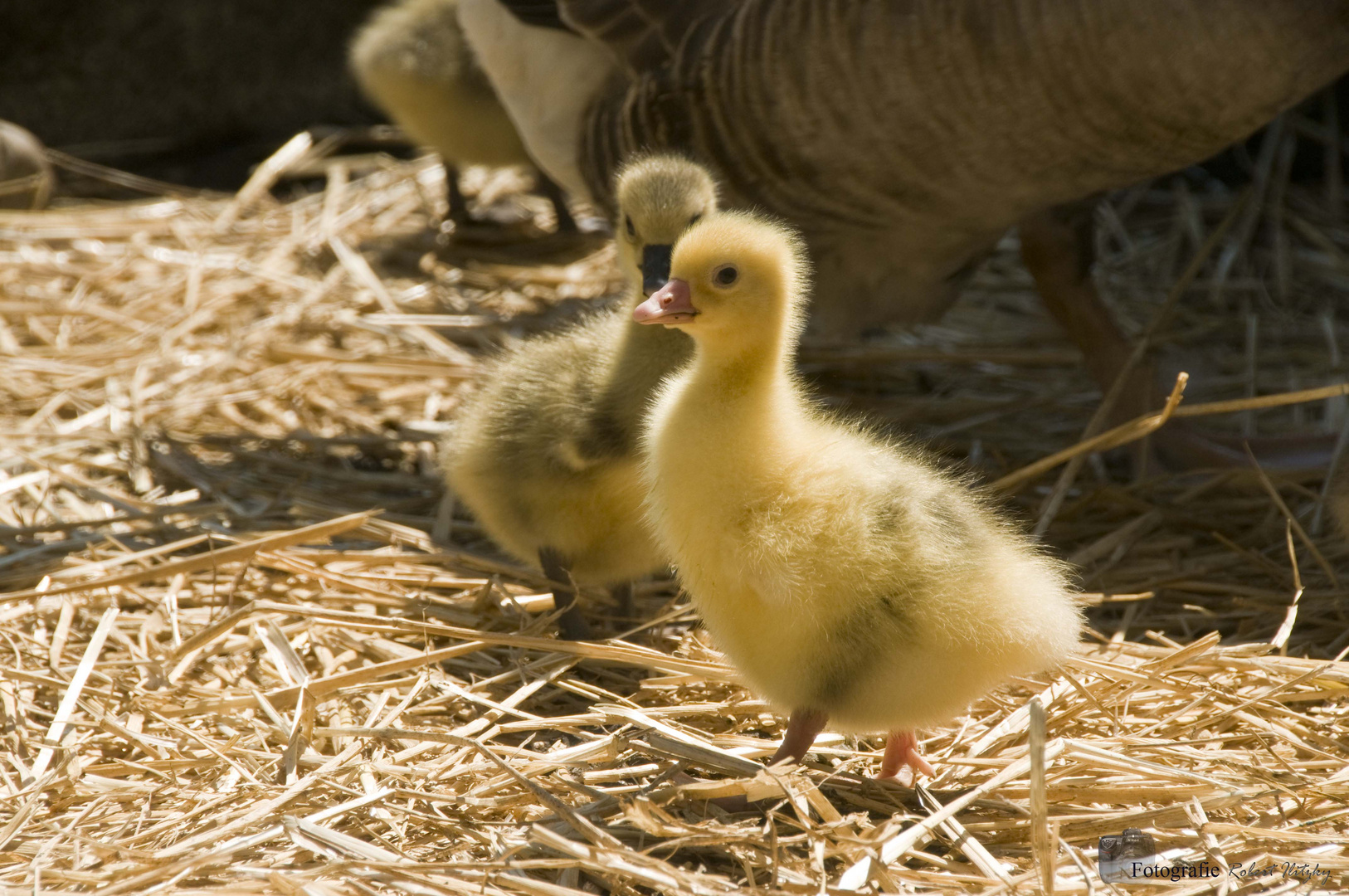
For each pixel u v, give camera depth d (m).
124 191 17.11
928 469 6.46
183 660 7.43
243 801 6.13
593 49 10.06
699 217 7.31
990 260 15.02
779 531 5.76
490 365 8.47
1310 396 8.24
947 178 8.84
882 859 5.60
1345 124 16.39
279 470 10.09
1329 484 8.66
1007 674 5.98
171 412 10.78
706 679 7.18
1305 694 6.99
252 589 8.31
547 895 5.38
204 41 18.44
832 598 5.77
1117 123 8.32
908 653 5.86
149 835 5.86
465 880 5.50
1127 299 13.86
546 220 15.79
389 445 10.54
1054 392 11.88
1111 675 7.05
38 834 5.95
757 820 5.98
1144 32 7.89
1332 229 15.14
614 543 7.62
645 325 7.12
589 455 7.07
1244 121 8.40
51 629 7.87
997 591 5.82
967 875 5.57
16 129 15.66
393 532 9.02
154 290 13.15
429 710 7.07
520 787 6.13
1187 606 8.09
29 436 10.21
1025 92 8.21
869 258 9.84
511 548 8.05
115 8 17.98
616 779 6.34
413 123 14.49
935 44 8.16
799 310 6.29
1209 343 12.95
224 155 18.75
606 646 7.26
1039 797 5.48
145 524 9.15
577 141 10.27
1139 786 6.11
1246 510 9.50
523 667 7.34
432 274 14.17
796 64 8.50
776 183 9.11
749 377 5.84
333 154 18.33
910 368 12.46
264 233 14.91
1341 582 8.41
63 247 14.34
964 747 6.68
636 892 5.50
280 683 7.38
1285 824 5.93
